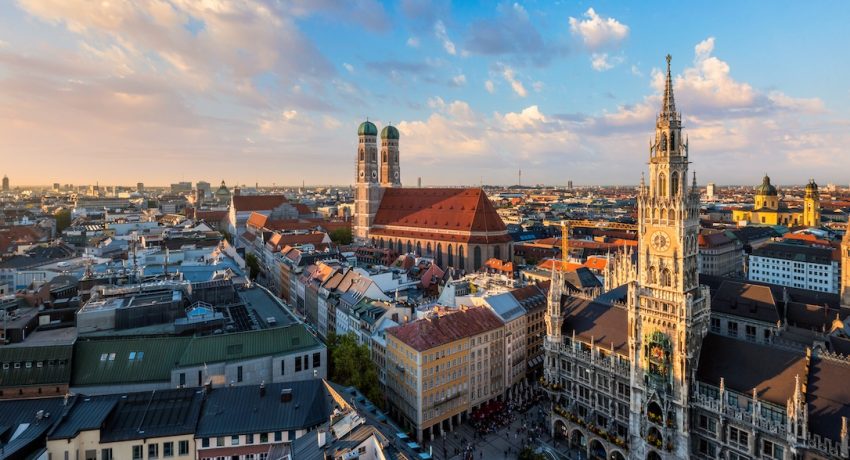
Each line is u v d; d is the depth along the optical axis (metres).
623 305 114.12
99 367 95.75
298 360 105.31
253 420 78.44
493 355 129.12
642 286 97.06
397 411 119.62
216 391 84.19
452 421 118.44
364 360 115.81
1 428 72.69
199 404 81.31
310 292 192.38
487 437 113.25
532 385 140.75
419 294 183.50
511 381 135.12
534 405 128.88
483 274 192.25
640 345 96.88
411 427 113.19
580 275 175.75
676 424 91.44
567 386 114.00
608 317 112.56
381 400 116.06
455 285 165.00
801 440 75.44
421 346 111.69
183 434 75.81
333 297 170.62
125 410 79.06
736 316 124.69
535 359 145.25
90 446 73.31
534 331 145.00
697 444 90.19
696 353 92.38
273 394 84.06
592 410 107.88
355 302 155.25
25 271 180.62
